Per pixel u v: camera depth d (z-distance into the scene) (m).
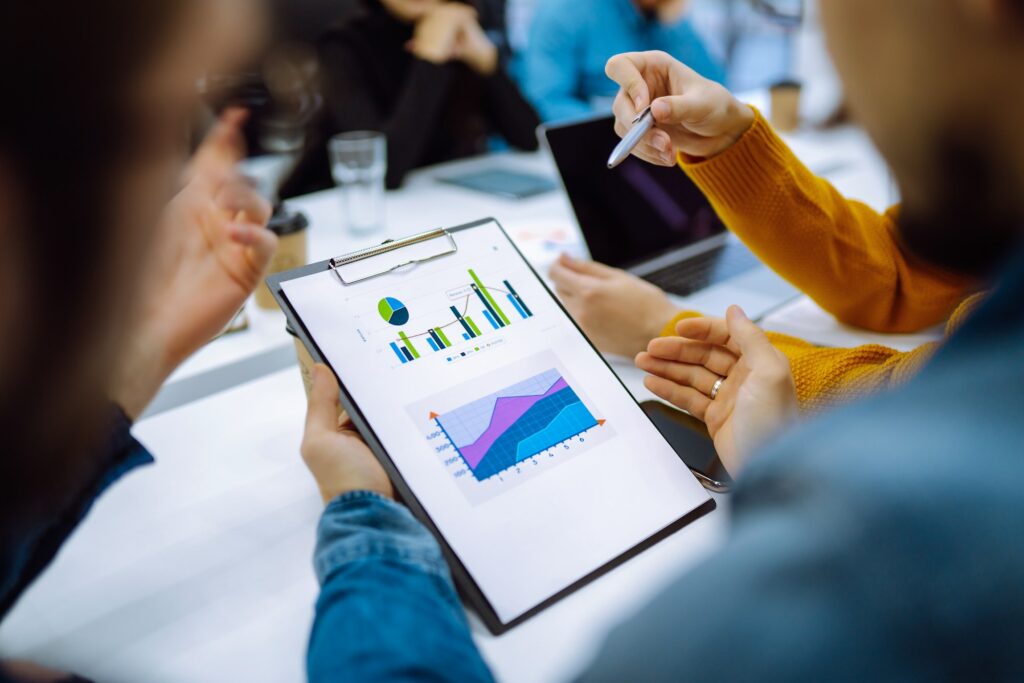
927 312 0.97
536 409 0.67
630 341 0.93
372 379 0.63
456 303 0.70
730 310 0.70
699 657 0.20
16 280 0.28
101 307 0.31
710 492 0.69
